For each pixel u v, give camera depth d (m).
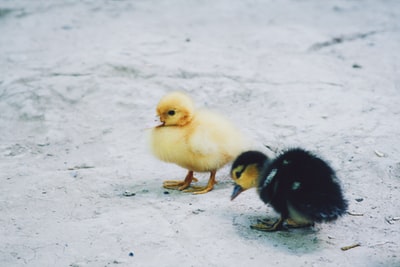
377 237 5.95
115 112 9.38
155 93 9.84
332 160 7.57
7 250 5.83
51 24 13.57
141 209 6.63
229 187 7.25
